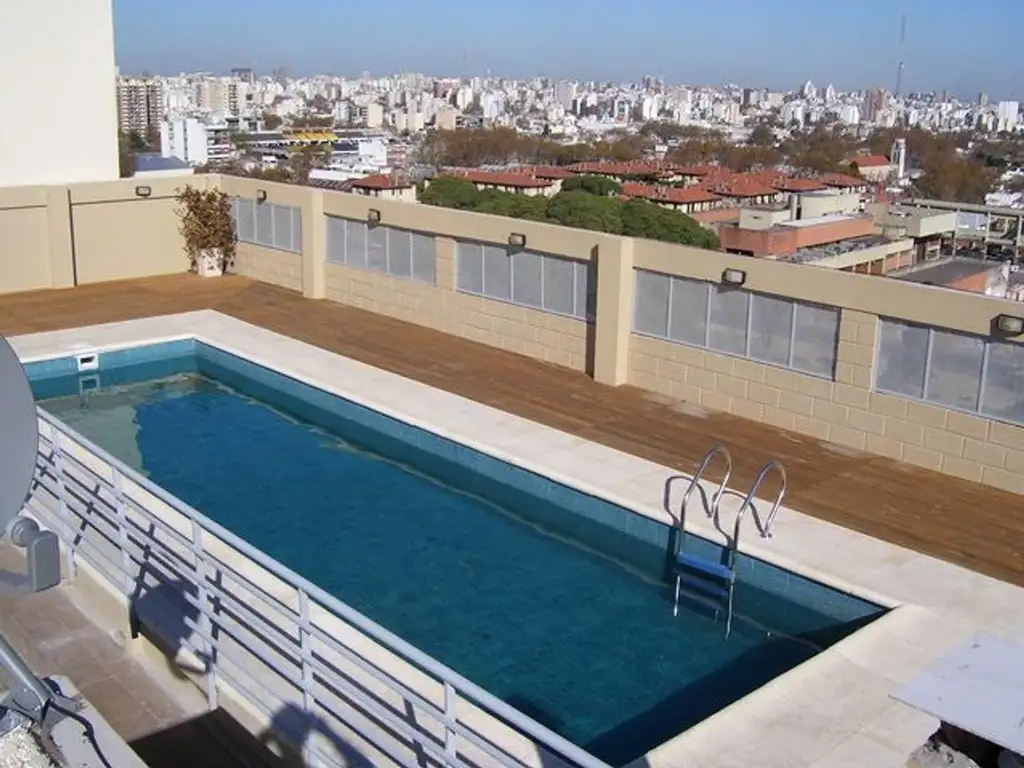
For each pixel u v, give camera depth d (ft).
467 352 56.85
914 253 138.21
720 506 36.24
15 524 10.14
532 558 34.88
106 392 53.21
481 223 56.39
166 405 51.29
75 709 12.15
